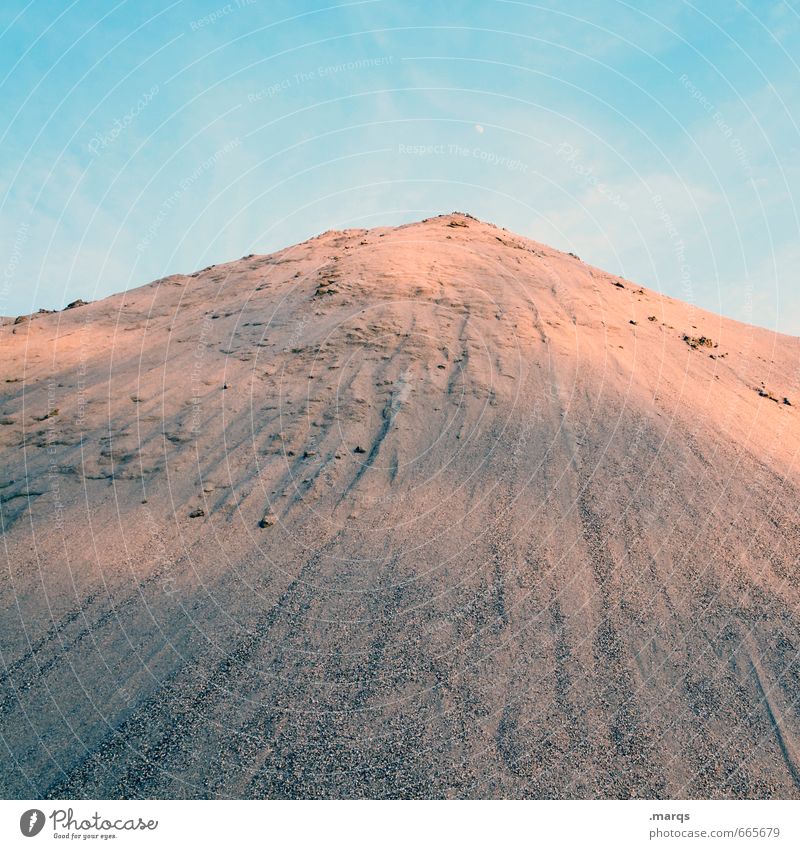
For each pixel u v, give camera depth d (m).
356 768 3.88
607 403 9.84
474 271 15.98
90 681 4.80
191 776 3.88
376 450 8.59
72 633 5.40
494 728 4.15
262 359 11.66
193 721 4.32
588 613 5.32
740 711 4.31
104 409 10.44
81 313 17.55
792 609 5.40
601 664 4.73
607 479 7.66
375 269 15.25
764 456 8.92
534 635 5.05
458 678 4.61
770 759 3.95
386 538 6.64
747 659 4.79
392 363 10.94
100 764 4.02
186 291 18.05
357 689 4.54
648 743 4.05
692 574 5.89
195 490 7.91
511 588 5.67
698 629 5.13
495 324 12.51
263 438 9.08
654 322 16.09
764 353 17.44
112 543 6.86
